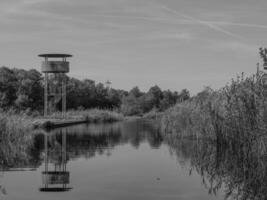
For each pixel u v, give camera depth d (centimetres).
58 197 1206
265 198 1216
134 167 1744
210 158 1988
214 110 2369
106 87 10856
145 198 1198
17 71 7662
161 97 10844
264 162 1548
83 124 5784
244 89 1869
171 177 1520
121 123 6212
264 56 1511
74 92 8819
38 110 6938
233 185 1387
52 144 2723
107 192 1270
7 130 2762
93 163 1858
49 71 5962
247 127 1741
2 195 1241
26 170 1684
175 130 3512
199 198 1212
